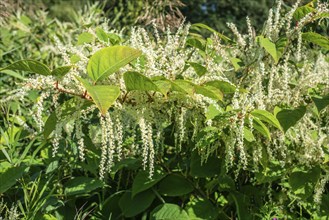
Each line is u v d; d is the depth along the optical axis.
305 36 2.66
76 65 2.36
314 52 3.42
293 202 3.01
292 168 2.84
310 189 2.73
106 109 1.91
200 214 2.76
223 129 2.62
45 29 5.72
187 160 2.96
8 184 2.74
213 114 2.44
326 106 2.61
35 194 2.80
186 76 2.62
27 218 2.58
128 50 2.06
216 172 2.84
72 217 2.80
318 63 2.98
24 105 3.99
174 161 2.98
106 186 2.92
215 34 2.87
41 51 5.29
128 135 3.05
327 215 2.93
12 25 5.75
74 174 3.10
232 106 2.53
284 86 2.76
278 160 2.93
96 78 2.14
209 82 2.45
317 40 2.65
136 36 2.71
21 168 2.81
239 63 2.81
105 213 2.86
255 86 2.70
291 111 2.55
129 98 2.39
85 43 2.77
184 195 2.88
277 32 2.74
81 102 2.33
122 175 3.05
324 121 2.98
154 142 2.93
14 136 3.34
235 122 2.43
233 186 2.84
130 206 2.79
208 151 2.65
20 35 5.64
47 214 2.72
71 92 2.27
